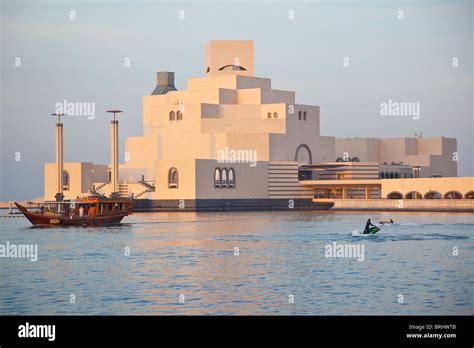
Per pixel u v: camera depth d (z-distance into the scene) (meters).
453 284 91.44
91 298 84.19
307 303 80.88
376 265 107.56
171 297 84.25
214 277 97.31
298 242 139.88
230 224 190.25
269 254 121.31
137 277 97.88
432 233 156.00
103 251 126.94
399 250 125.19
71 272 102.88
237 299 82.94
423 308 78.62
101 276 99.00
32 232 169.25
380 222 184.25
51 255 121.81
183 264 109.81
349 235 153.00
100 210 191.62
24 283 94.25
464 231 160.75
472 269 103.31
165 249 129.38
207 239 147.12
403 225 180.00
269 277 97.19
